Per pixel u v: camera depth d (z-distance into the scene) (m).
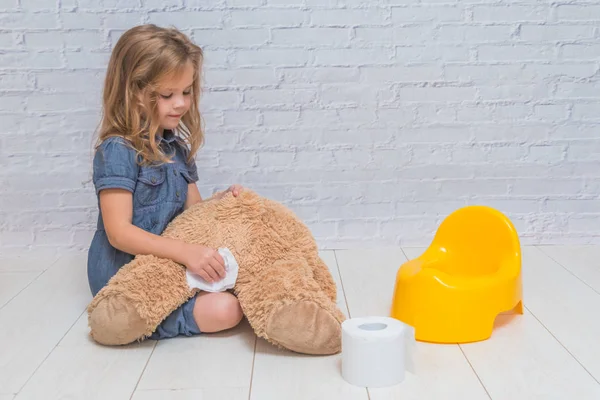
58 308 1.67
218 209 1.52
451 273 1.65
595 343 1.41
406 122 2.09
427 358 1.35
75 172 2.09
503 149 2.11
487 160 2.12
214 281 1.44
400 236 2.15
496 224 1.58
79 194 2.10
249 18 2.03
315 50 2.05
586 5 2.04
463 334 1.42
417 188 2.12
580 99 2.09
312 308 1.32
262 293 1.37
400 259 2.03
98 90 2.04
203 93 2.05
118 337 1.39
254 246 1.46
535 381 1.25
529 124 2.10
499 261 1.55
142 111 1.55
